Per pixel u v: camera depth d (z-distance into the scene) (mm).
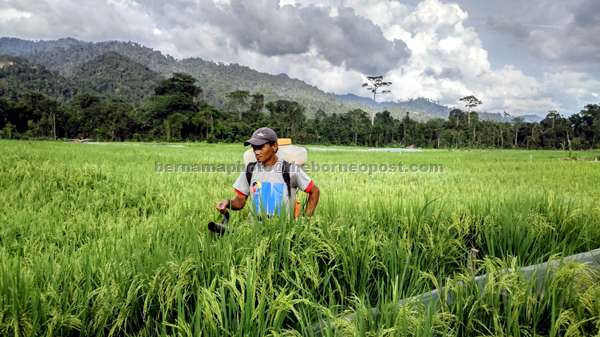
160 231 3111
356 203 4316
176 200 5383
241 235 2654
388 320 1771
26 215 4270
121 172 9055
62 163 10352
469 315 1956
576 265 2053
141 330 1934
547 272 2211
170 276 2057
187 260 2162
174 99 96562
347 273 2625
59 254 2723
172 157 16453
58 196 5793
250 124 99562
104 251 2551
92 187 7367
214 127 88000
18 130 88562
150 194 6180
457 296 2035
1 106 83938
